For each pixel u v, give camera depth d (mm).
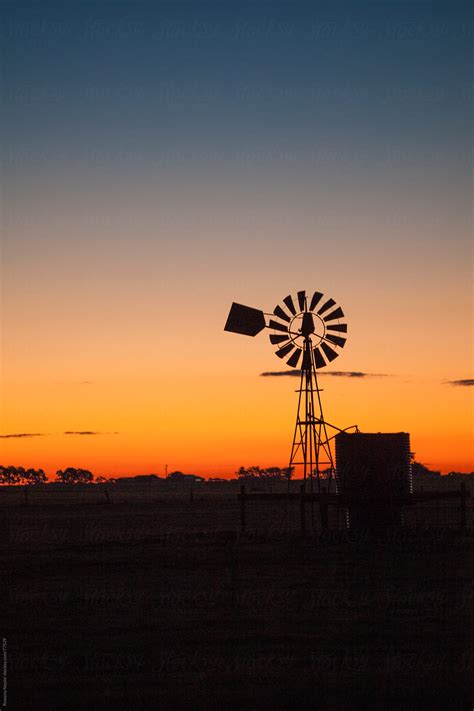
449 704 15359
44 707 15500
